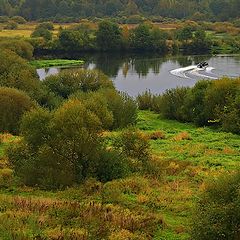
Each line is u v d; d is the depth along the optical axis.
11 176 34.59
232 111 58.25
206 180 31.66
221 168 38.06
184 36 192.25
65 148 34.19
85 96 61.81
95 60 165.00
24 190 31.48
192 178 35.06
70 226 22.86
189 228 22.08
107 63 155.12
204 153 44.38
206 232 20.20
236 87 62.59
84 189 31.22
